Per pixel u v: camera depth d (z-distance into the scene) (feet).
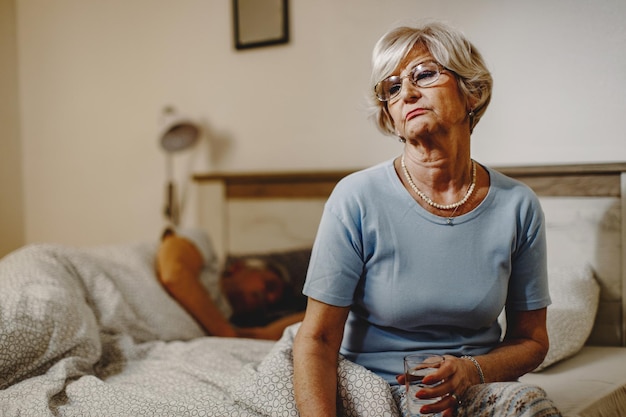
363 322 4.44
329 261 4.16
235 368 5.51
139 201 10.89
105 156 11.18
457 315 4.09
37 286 5.67
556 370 5.73
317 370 3.98
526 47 7.14
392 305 4.11
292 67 9.16
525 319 4.44
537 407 3.33
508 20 7.23
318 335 4.14
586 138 6.86
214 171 10.07
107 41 10.98
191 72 10.17
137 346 6.18
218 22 9.84
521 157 7.25
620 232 6.68
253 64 9.54
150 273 7.20
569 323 6.06
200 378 5.17
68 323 5.53
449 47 4.07
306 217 8.93
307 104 9.07
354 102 8.63
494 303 4.10
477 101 4.28
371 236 4.16
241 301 8.02
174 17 10.27
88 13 11.12
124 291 6.70
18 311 5.29
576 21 6.82
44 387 4.84
